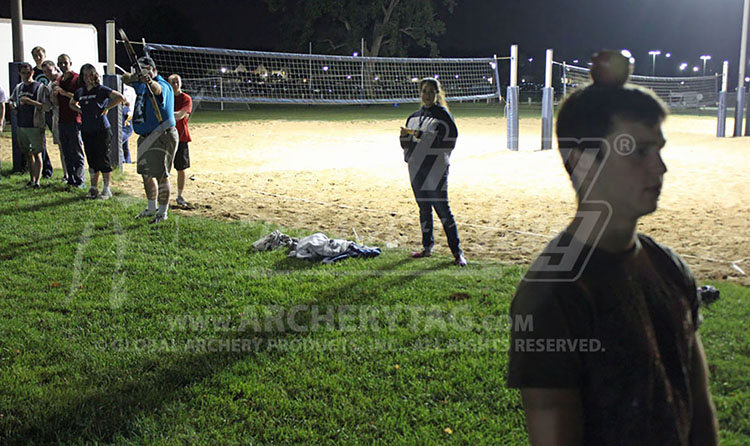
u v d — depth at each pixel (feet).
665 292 4.47
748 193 34.30
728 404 11.02
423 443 10.95
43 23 73.92
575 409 4.19
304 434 11.25
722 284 18.22
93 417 11.75
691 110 129.49
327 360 14.08
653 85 89.92
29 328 15.84
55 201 30.09
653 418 4.22
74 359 14.24
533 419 4.20
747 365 12.62
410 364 13.87
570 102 4.36
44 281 19.39
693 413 4.88
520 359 4.25
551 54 54.03
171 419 11.72
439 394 12.56
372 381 13.10
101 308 17.28
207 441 11.10
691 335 4.59
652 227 26.37
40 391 12.71
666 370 4.32
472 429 11.36
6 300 17.76
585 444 4.31
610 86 4.34
